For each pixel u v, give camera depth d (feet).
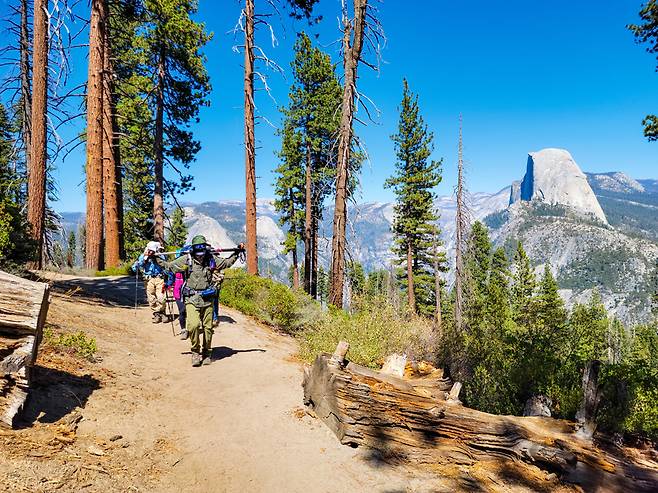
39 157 46.75
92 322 24.77
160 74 77.36
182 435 13.85
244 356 24.27
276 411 16.89
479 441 15.29
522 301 154.71
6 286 11.45
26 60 70.69
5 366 11.03
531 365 23.77
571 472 14.05
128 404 14.87
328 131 104.42
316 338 26.45
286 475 12.51
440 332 32.07
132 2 65.82
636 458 16.43
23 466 9.20
